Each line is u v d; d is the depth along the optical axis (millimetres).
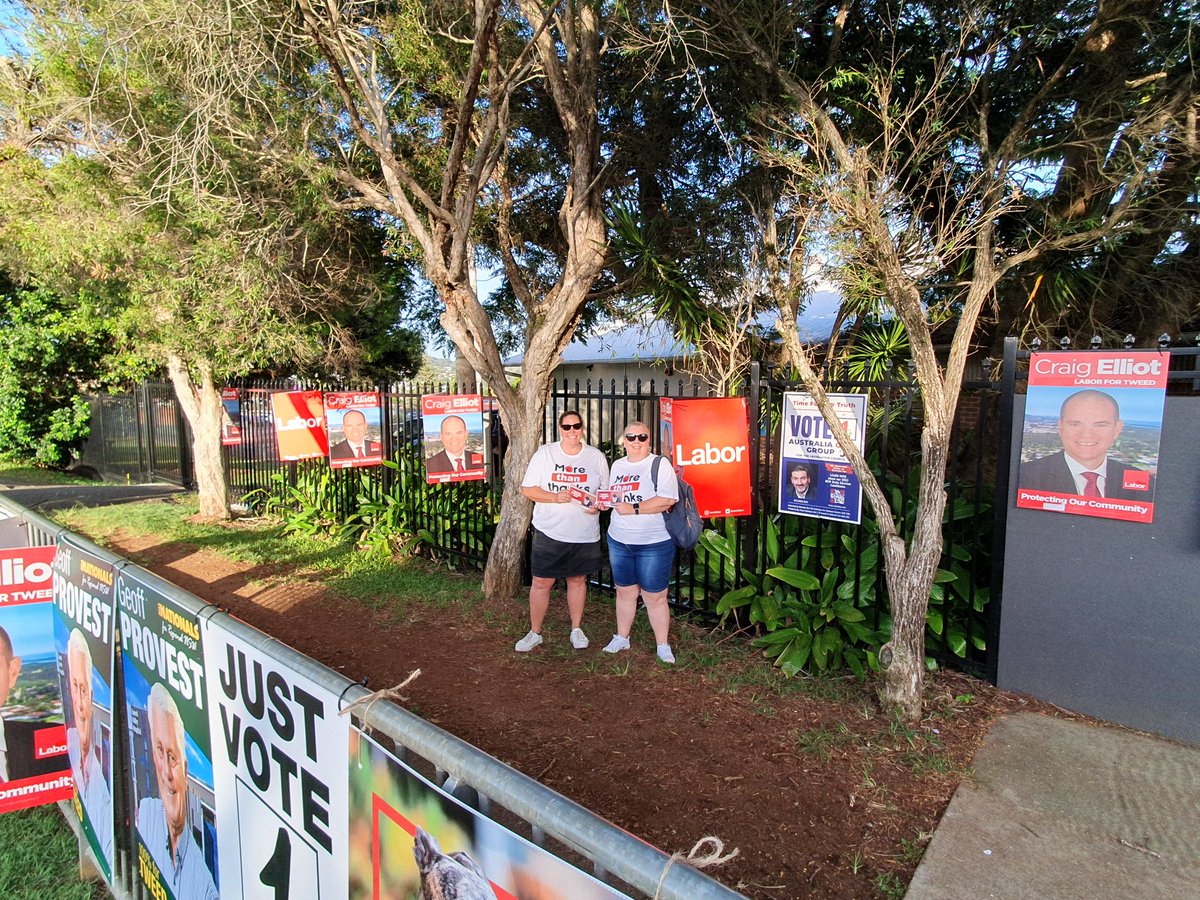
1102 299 6184
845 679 4621
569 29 5809
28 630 3254
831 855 2975
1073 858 2924
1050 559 4203
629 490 4785
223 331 8078
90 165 7445
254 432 11125
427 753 1316
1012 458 4309
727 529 5914
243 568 7695
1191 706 3797
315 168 6797
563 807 1118
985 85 5004
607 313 8492
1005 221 6258
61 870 3334
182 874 2299
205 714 2061
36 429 16984
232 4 5570
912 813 3248
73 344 16016
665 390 5539
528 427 6262
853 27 6180
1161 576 3846
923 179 5152
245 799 1903
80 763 3131
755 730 3990
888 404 4875
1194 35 4688
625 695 4461
